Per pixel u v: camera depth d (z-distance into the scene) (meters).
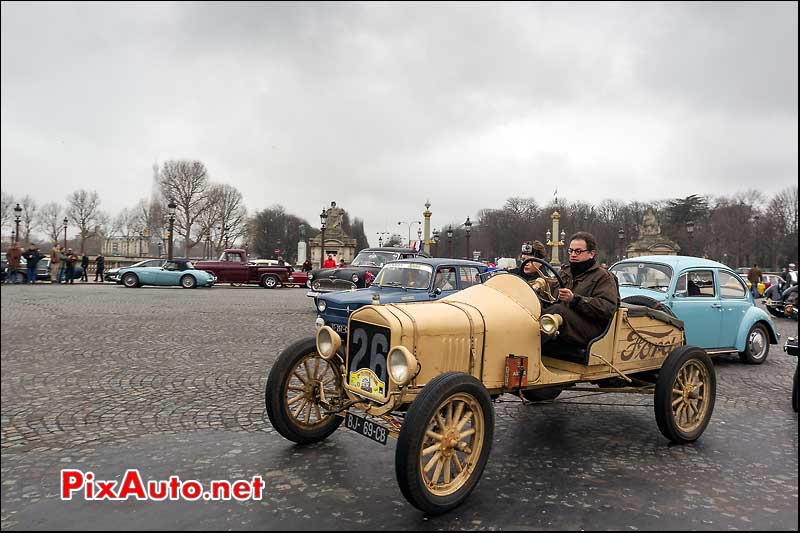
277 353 9.02
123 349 9.05
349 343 4.24
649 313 5.32
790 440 5.20
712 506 3.75
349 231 99.12
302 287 30.28
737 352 9.30
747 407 6.38
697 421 5.20
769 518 3.59
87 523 3.38
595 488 4.02
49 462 4.32
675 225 77.00
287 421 4.65
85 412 5.62
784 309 16.41
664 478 4.23
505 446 4.92
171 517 3.47
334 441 4.93
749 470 4.43
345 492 3.88
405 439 3.39
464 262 10.35
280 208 91.19
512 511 3.64
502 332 4.32
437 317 4.03
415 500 3.42
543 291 5.31
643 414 6.07
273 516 3.51
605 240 76.94
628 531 3.39
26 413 5.56
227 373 7.50
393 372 3.64
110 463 4.33
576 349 4.95
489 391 4.24
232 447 4.73
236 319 13.45
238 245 79.38
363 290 10.07
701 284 8.78
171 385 6.80
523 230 77.56
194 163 69.00
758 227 67.56
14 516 3.45
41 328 11.09
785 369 8.89
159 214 70.62
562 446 4.95
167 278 26.02
